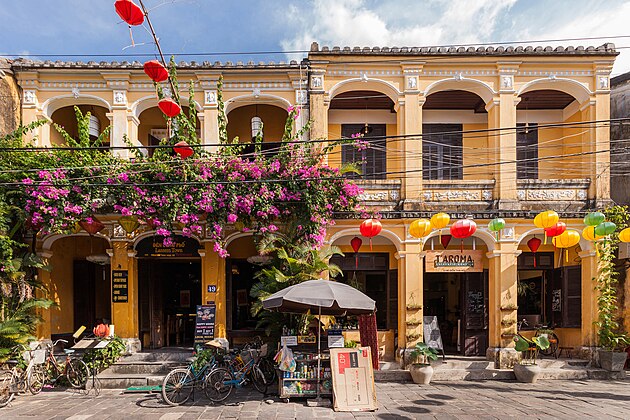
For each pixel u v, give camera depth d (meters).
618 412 8.52
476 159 14.16
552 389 10.47
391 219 12.27
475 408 8.84
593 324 12.15
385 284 13.66
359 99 13.71
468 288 13.24
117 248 12.50
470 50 12.32
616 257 12.91
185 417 8.28
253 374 10.16
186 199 11.05
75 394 10.05
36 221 10.73
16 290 10.88
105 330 11.13
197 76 12.53
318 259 10.80
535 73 12.47
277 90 12.65
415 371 11.09
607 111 12.35
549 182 12.46
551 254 13.83
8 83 11.98
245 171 11.23
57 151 11.19
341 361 9.08
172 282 14.95
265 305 9.07
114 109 12.45
